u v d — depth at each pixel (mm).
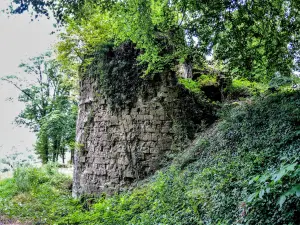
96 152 12445
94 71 13102
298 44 7707
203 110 11672
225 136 8750
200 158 8875
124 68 12078
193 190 6469
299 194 2350
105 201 9695
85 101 13477
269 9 7016
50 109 24656
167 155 10680
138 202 8375
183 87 11664
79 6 6277
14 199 14016
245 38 7285
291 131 6688
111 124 12141
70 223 8727
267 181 3988
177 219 5688
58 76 23969
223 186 5695
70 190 16562
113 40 12594
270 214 3953
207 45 7703
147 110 11516
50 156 24234
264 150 6590
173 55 10234
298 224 3627
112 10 7555
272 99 8938
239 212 4602
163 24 8703
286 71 8453
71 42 12539
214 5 6820
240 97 11328
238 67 7867
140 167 11219
